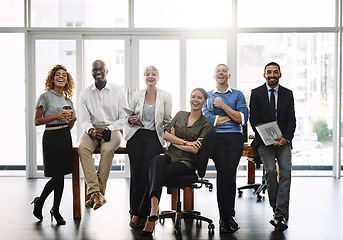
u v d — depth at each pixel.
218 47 7.31
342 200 5.52
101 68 4.54
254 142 4.58
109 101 4.62
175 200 4.86
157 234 4.10
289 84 7.36
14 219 4.63
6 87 7.37
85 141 4.48
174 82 7.34
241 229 4.27
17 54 7.34
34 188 6.35
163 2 7.28
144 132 4.39
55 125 4.39
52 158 4.36
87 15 7.26
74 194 4.67
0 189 6.28
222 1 7.29
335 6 7.26
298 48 7.33
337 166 7.23
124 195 5.91
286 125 4.50
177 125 4.21
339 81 7.23
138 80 7.32
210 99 4.41
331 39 7.33
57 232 4.15
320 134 7.38
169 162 4.12
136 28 7.25
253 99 4.57
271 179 4.40
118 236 4.03
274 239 3.93
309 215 4.77
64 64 7.29
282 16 7.29
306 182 6.80
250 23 7.30
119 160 7.38
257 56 7.34
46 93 4.41
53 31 7.23
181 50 7.29
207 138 3.95
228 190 4.20
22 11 7.25
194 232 4.17
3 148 7.41
